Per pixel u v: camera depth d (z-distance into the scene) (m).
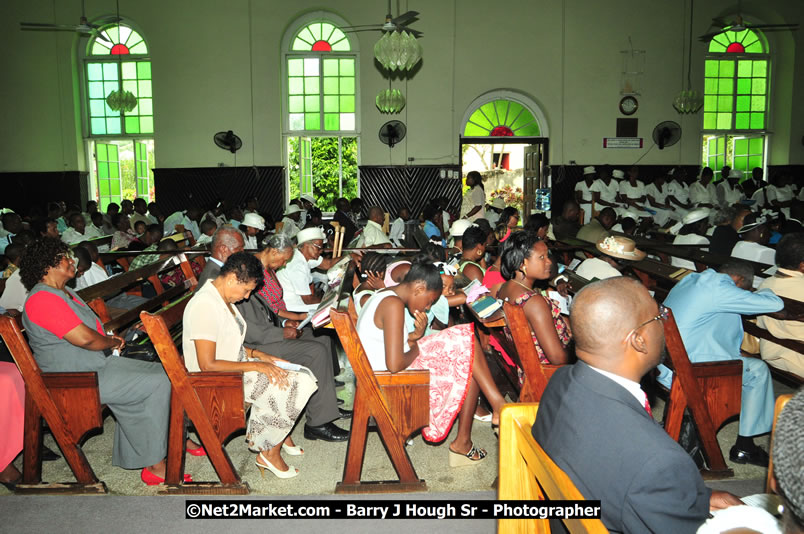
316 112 12.90
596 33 12.53
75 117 12.91
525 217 13.58
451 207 12.80
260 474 3.10
